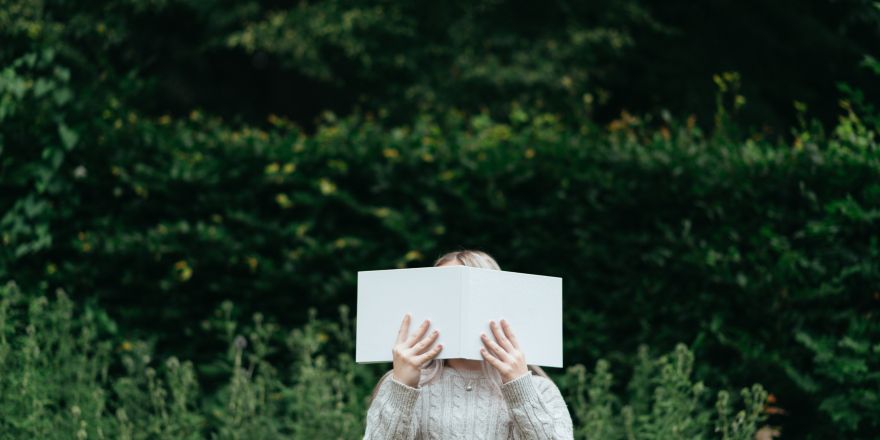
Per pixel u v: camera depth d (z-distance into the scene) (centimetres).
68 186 530
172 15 929
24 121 527
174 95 948
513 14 897
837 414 452
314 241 537
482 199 540
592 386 492
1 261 515
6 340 480
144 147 549
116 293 533
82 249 525
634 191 526
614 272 525
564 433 255
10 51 560
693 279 508
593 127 567
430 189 544
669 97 927
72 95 537
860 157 481
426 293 263
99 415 444
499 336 259
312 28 867
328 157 550
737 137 555
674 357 473
